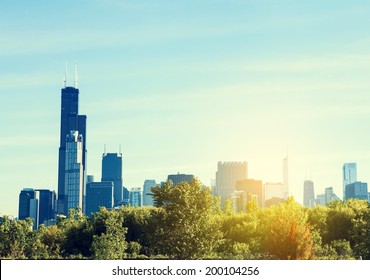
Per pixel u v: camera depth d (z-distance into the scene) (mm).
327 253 65312
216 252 67625
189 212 60812
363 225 63000
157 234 61406
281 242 56906
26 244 78750
